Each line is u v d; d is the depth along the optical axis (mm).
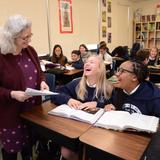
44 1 4785
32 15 4547
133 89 1467
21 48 1487
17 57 1513
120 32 7969
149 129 1096
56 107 1543
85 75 1708
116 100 1559
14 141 1621
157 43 8211
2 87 1462
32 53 1663
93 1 6328
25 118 1388
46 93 1375
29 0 4434
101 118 1287
